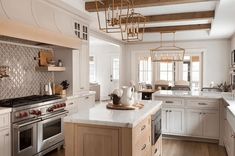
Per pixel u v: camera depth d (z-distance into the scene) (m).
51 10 3.99
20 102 3.19
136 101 3.12
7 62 3.59
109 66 10.51
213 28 6.02
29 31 3.22
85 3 4.77
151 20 5.57
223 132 4.15
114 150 2.03
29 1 3.51
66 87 4.57
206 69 8.29
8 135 2.92
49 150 3.71
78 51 4.81
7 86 3.60
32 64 4.14
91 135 2.11
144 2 4.03
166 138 4.63
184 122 4.41
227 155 3.65
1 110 2.79
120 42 8.75
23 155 3.13
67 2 4.23
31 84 4.13
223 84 7.85
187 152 3.85
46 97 3.79
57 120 3.87
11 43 3.54
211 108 4.22
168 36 8.27
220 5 3.75
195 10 5.14
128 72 9.36
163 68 8.94
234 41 6.75
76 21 4.76
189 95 4.36
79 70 4.85
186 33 7.95
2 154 2.83
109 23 2.35
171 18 5.42
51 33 3.69
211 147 4.10
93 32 6.47
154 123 2.73
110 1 3.04
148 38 8.48
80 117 2.17
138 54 9.23
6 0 3.11
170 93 4.71
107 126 2.04
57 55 4.68
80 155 2.14
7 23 2.85
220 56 8.12
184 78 8.66
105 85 10.62
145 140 2.43
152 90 7.43
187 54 8.53
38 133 3.42
